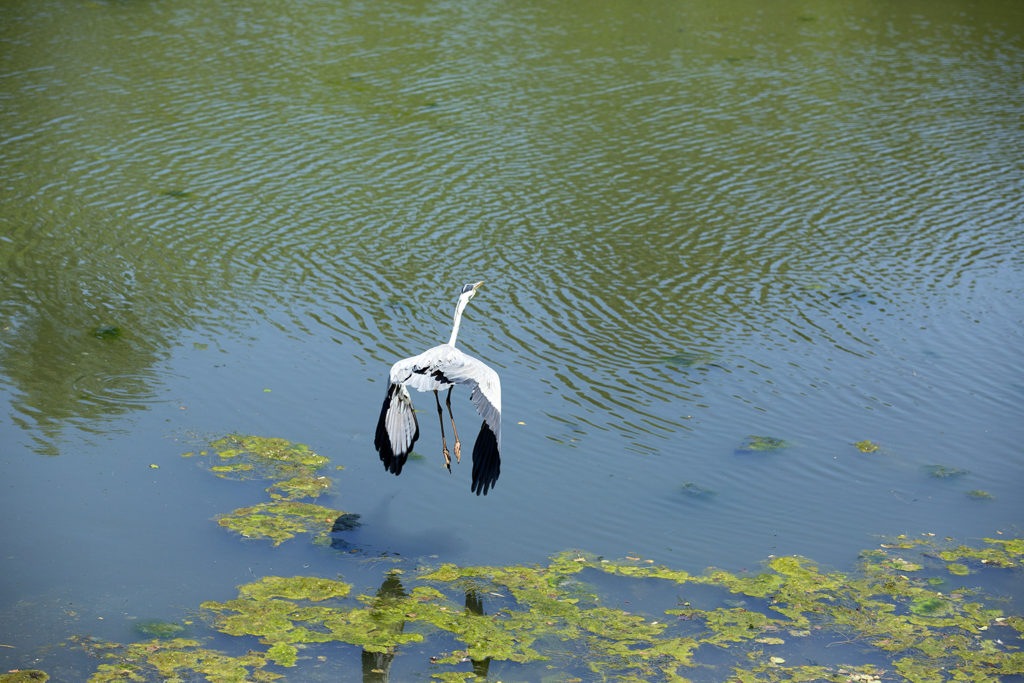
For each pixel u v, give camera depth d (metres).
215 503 13.32
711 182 23.66
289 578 11.95
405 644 10.91
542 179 23.61
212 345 17.19
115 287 18.75
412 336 17.58
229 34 31.61
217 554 12.35
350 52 30.48
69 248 19.97
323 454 14.56
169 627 11.02
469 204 22.36
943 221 22.25
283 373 16.50
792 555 12.79
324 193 22.62
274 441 14.77
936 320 18.61
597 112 27.12
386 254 20.30
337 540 12.74
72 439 14.51
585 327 18.08
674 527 13.30
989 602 11.96
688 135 25.98
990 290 19.61
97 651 10.56
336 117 26.31
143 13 33.12
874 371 17.05
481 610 11.58
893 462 14.73
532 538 13.01
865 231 21.77
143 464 14.05
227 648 10.73
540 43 31.78
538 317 18.33
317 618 11.30
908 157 25.16
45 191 22.08
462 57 30.39
